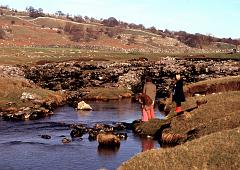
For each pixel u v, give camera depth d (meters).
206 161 23.42
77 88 82.81
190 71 110.62
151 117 43.25
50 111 56.59
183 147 25.36
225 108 38.34
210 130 33.34
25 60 129.00
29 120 50.41
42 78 95.69
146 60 146.25
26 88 66.88
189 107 44.34
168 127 39.00
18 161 31.62
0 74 83.69
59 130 44.09
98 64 125.25
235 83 56.62
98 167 29.89
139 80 93.75
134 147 35.81
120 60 143.62
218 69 112.06
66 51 187.50
